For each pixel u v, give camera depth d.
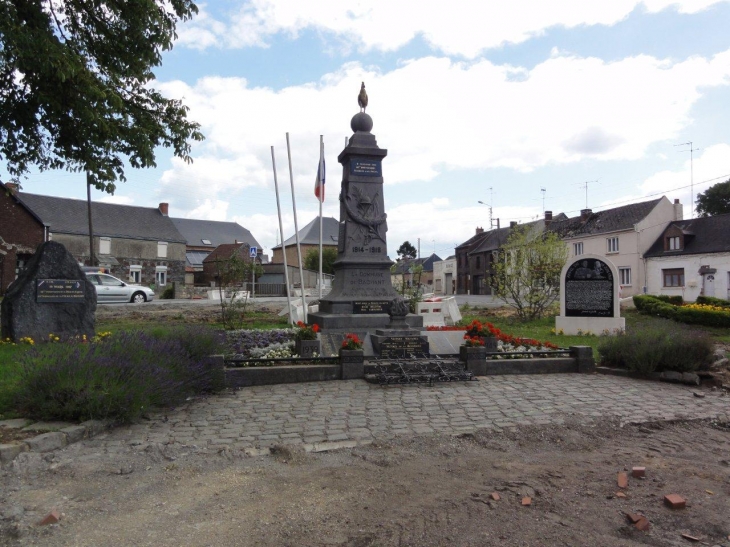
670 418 6.70
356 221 13.53
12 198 34.38
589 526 3.74
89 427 5.70
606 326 15.00
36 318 11.05
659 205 45.16
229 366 8.77
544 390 8.23
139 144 14.07
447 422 6.42
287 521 3.80
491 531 3.64
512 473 4.73
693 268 40.69
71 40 13.52
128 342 7.61
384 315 12.88
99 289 25.78
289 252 75.00
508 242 21.84
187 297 39.50
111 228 52.06
